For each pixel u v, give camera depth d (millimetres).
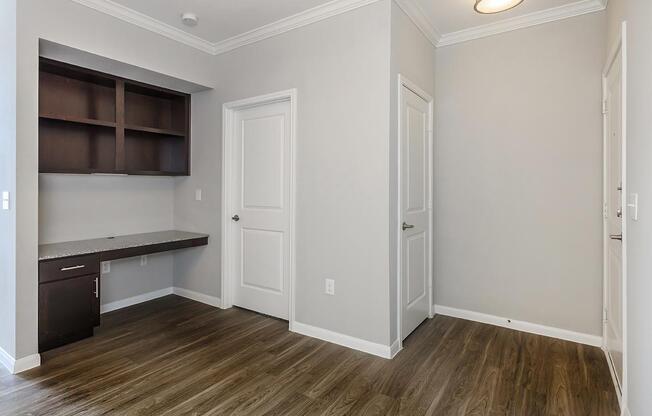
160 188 3887
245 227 3504
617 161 2203
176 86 3504
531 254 2996
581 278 2799
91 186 3322
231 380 2244
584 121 2760
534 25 2914
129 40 2893
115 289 3553
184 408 1951
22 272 2318
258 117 3346
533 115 2951
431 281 3371
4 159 2369
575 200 2809
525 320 3033
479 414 1918
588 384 2199
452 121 3307
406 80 2752
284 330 3045
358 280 2668
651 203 1451
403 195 2793
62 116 2809
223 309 3555
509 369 2387
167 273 3992
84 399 2018
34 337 2377
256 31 3143
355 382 2229
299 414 1916
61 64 2840
